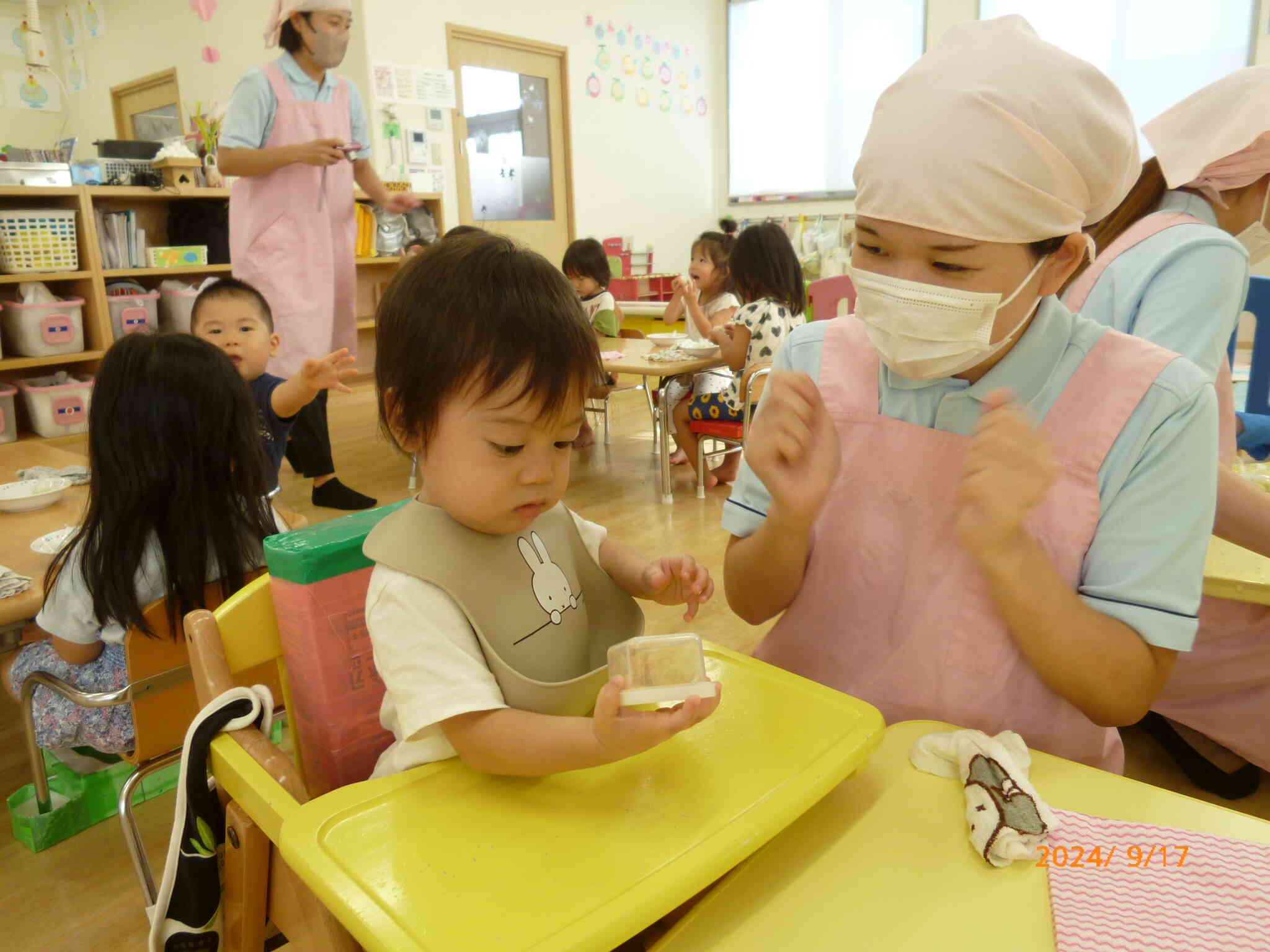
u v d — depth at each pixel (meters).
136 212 4.94
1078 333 0.86
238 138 2.99
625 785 0.65
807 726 0.72
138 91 7.45
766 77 8.34
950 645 0.88
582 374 0.70
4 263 4.28
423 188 6.14
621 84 7.62
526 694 0.72
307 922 0.72
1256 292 2.66
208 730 0.78
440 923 0.52
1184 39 6.31
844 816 0.67
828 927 0.56
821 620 0.99
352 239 3.40
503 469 0.69
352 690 0.90
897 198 0.75
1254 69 1.41
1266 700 1.63
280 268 3.13
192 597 1.35
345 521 0.94
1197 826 0.64
